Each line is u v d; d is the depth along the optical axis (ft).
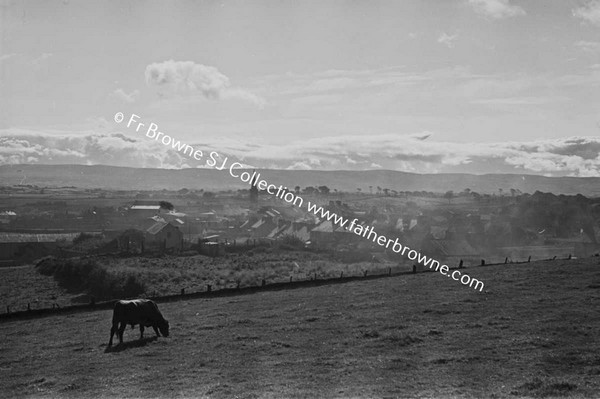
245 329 150.61
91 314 201.05
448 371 108.58
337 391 98.43
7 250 477.77
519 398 91.56
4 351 149.28
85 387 108.99
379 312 160.86
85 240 489.67
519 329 134.41
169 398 98.17
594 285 176.86
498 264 240.94
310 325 150.71
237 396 96.63
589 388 94.68
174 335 149.18
